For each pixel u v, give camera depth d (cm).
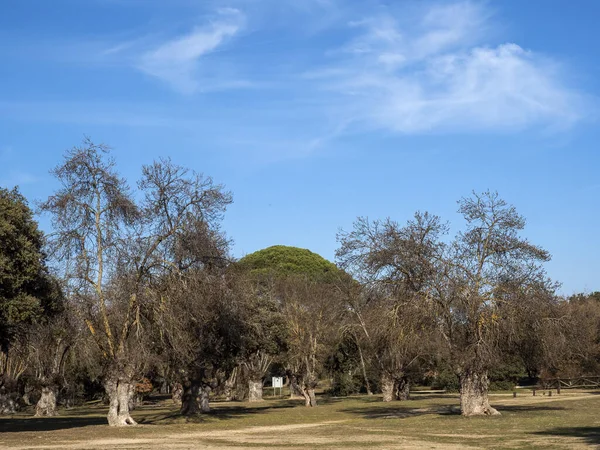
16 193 3603
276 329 6106
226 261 4569
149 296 4062
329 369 8756
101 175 4097
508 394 7056
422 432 3309
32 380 6391
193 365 4722
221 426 4097
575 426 3434
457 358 4034
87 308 4041
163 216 4309
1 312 3294
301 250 10538
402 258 4147
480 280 4106
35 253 3438
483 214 4181
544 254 4134
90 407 8025
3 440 3116
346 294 6675
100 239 4069
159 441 3067
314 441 2978
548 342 4050
